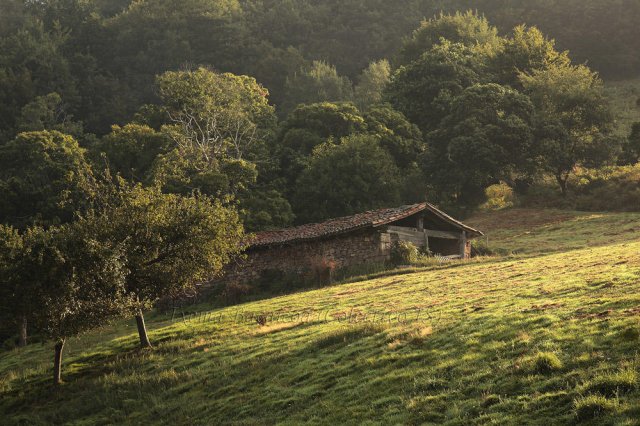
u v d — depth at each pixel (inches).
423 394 649.6
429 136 2881.4
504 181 2827.3
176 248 1143.0
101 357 1157.7
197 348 1077.1
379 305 1113.4
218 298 1710.1
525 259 1492.4
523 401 570.3
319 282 1604.3
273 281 1723.7
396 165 2807.6
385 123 2942.9
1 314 1053.2
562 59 3516.2
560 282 980.6
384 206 2529.5
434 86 3211.1
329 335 909.8
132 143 2687.0
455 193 2783.0
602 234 1983.3
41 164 2544.3
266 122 3255.4
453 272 1397.6
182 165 2348.7
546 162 2691.9
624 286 845.2
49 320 1013.2
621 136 3088.1
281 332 1050.1
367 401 677.3
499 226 2369.6
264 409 753.0
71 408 944.9
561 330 690.2
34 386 1071.6
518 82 3385.8
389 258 1667.1
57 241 1053.8
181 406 845.8
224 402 813.2
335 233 1674.5
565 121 2901.1
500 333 738.2
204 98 3097.9
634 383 537.6
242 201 2325.3
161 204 1170.0
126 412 891.4
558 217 2377.0
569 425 518.0
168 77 3314.5
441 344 763.4
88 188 1211.2
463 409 590.2
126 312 1077.1
